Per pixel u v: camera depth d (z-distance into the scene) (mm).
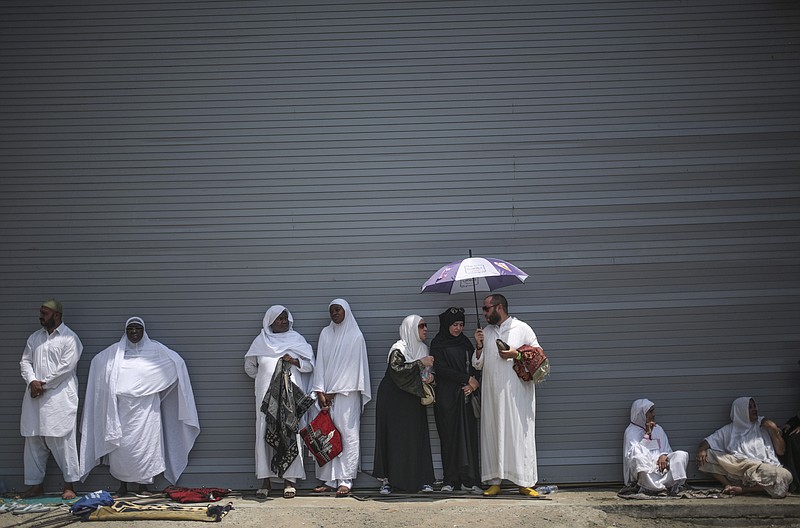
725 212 7188
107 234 7230
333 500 6648
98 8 7297
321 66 7266
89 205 7238
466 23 7254
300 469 6770
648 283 7156
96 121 7254
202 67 7270
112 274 7219
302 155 7238
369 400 6934
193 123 7254
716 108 7219
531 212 7180
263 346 6891
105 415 6766
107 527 5953
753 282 7164
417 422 6805
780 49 7234
